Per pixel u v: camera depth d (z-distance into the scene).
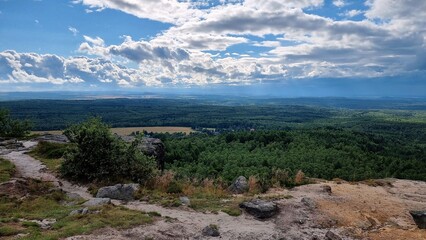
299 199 24.95
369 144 98.75
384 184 33.72
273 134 100.00
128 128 179.25
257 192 28.09
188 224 19.20
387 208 24.78
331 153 79.50
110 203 22.16
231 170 65.31
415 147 113.56
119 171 30.05
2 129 57.25
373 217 22.91
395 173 69.44
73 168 30.00
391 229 20.72
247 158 77.19
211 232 18.08
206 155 83.00
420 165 76.31
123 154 31.03
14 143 47.03
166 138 112.50
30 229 16.62
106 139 30.61
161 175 31.09
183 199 23.83
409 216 23.55
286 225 20.56
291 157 77.00
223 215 21.55
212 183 31.02
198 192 27.56
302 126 196.12
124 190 24.77
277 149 86.06
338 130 123.19
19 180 25.42
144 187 27.53
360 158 77.75
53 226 17.12
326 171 66.81
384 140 118.75
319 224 21.03
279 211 22.38
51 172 31.80
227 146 94.94
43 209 21.48
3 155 39.31
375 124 199.12
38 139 52.41
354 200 25.81
